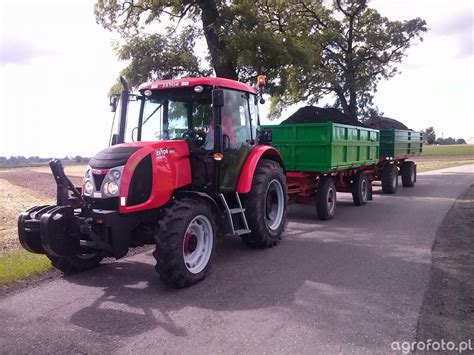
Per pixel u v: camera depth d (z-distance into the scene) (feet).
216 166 20.15
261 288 17.16
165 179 18.26
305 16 85.56
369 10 91.20
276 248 23.81
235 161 21.83
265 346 12.27
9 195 52.24
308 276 18.62
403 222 30.99
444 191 50.88
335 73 87.25
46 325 13.80
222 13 46.78
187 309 15.08
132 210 17.04
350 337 12.76
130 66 49.70
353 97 91.40
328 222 31.55
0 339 12.84
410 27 90.02
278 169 24.98
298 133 32.14
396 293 16.34
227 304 15.51
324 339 12.66
